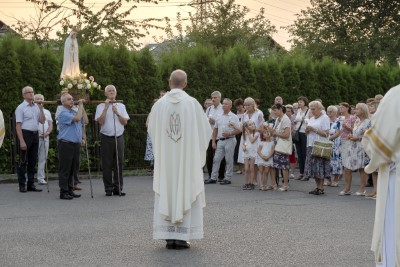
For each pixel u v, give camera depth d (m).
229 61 24.59
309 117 16.72
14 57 20.11
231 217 12.39
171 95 9.95
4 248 9.65
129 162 22.02
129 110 22.17
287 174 16.84
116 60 22.06
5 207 13.77
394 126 6.20
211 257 9.02
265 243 9.95
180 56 23.72
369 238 10.36
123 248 9.62
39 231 10.97
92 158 20.91
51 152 20.47
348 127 16.42
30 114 16.30
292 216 12.53
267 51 40.50
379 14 45.88
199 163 9.87
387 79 29.73
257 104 20.77
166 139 9.83
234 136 18.56
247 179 17.14
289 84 26.20
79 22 31.73
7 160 19.91
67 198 15.00
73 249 9.56
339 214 12.82
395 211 6.29
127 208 13.55
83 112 16.20
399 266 6.28
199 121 9.97
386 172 6.43
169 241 9.62
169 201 9.66
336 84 27.59
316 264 8.59
